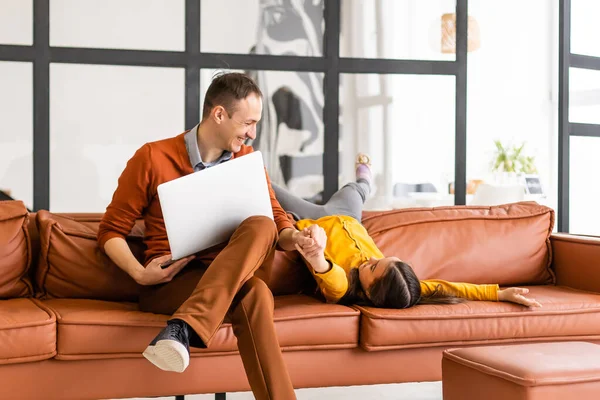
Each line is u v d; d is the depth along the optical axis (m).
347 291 2.52
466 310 2.48
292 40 3.57
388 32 3.76
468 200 5.27
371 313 2.38
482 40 5.32
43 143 3.28
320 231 2.41
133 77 3.38
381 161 3.74
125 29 3.37
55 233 2.56
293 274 2.81
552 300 2.62
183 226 2.17
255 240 2.09
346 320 2.38
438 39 3.85
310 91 3.59
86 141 3.34
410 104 3.76
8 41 3.23
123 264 2.35
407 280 2.46
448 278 3.01
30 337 2.06
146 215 2.51
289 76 3.56
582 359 1.92
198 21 3.42
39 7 3.25
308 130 3.59
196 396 3.04
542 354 1.98
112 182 3.38
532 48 5.41
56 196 3.31
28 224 2.67
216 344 2.22
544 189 5.50
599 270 2.92
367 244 2.83
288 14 3.56
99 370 2.17
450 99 3.83
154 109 3.41
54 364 2.14
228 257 2.06
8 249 2.50
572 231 4.48
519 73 5.40
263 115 3.53
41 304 2.35
